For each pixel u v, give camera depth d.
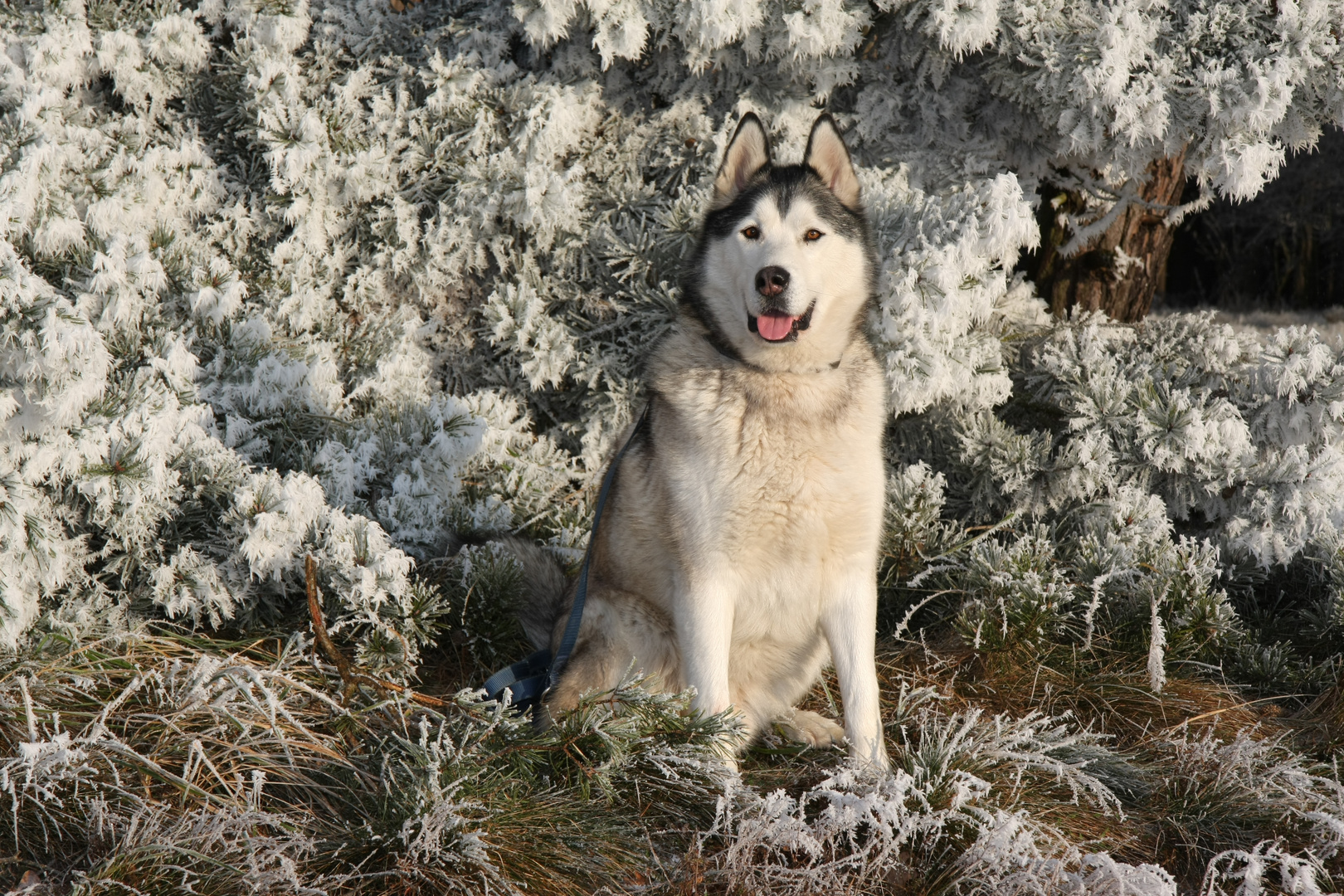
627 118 5.16
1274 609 4.23
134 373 3.42
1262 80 4.19
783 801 2.34
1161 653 3.22
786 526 2.83
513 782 2.47
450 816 2.24
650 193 4.90
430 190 4.80
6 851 2.24
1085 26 4.53
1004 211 3.93
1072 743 2.91
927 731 3.01
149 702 2.65
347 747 2.70
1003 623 3.46
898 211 4.29
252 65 4.65
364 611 3.10
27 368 2.71
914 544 3.96
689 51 4.64
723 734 2.70
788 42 4.55
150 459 3.04
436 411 3.97
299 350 4.12
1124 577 3.77
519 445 4.55
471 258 4.78
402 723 2.70
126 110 4.84
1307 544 4.14
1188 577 3.76
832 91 5.17
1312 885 2.28
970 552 3.85
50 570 2.88
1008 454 4.26
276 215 4.61
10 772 2.26
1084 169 5.19
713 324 3.01
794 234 2.90
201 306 3.90
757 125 3.19
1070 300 5.58
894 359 3.96
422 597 3.24
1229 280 11.48
